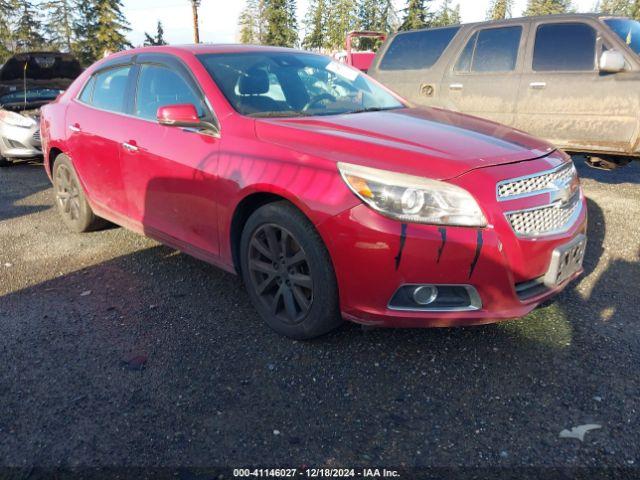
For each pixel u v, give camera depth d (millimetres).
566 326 3123
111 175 4191
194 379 2689
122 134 3988
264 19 74688
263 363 2812
